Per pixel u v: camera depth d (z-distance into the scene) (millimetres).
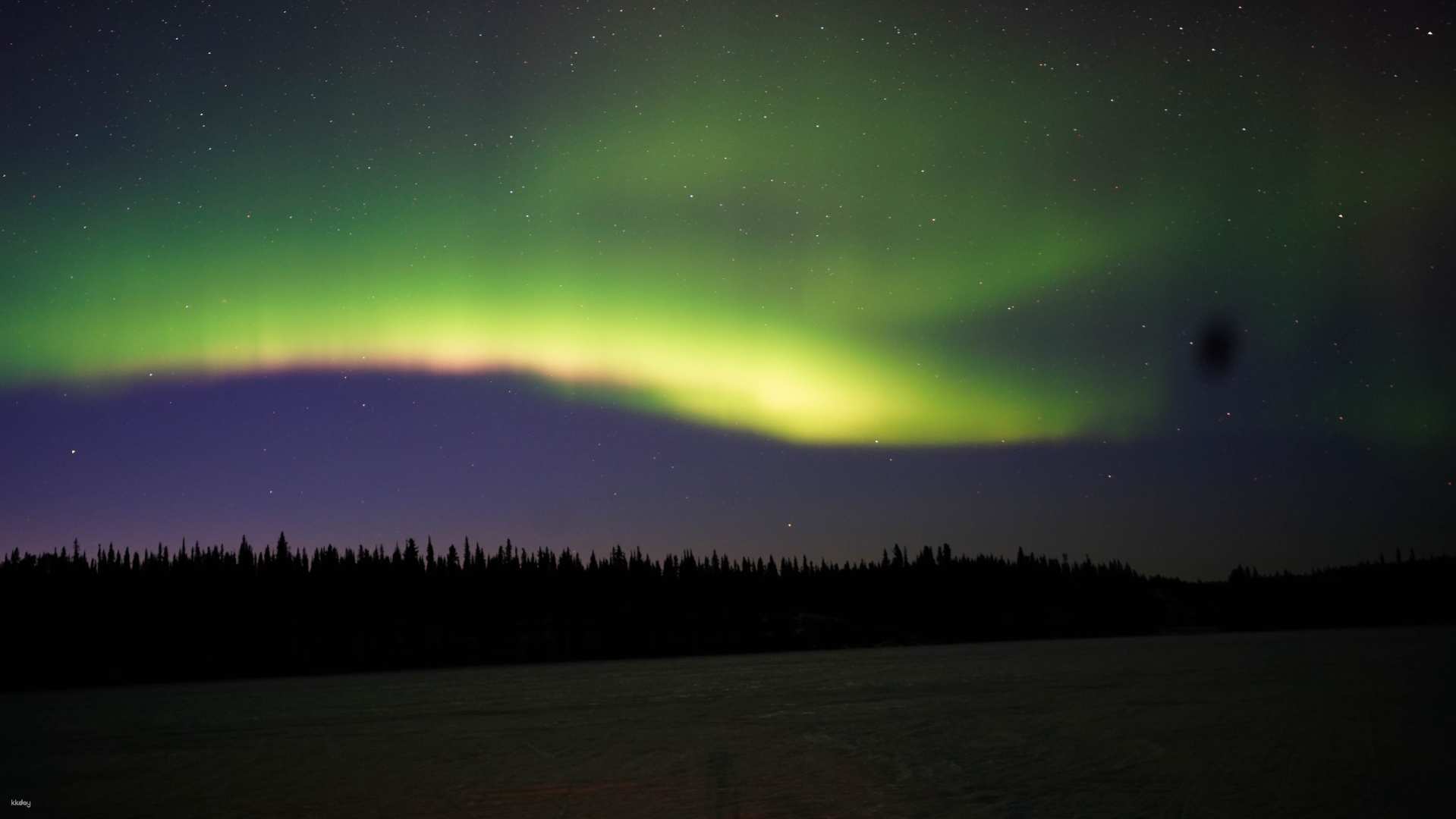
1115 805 24109
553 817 24688
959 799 25453
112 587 121188
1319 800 24188
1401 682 55594
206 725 53531
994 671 80938
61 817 27406
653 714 51344
